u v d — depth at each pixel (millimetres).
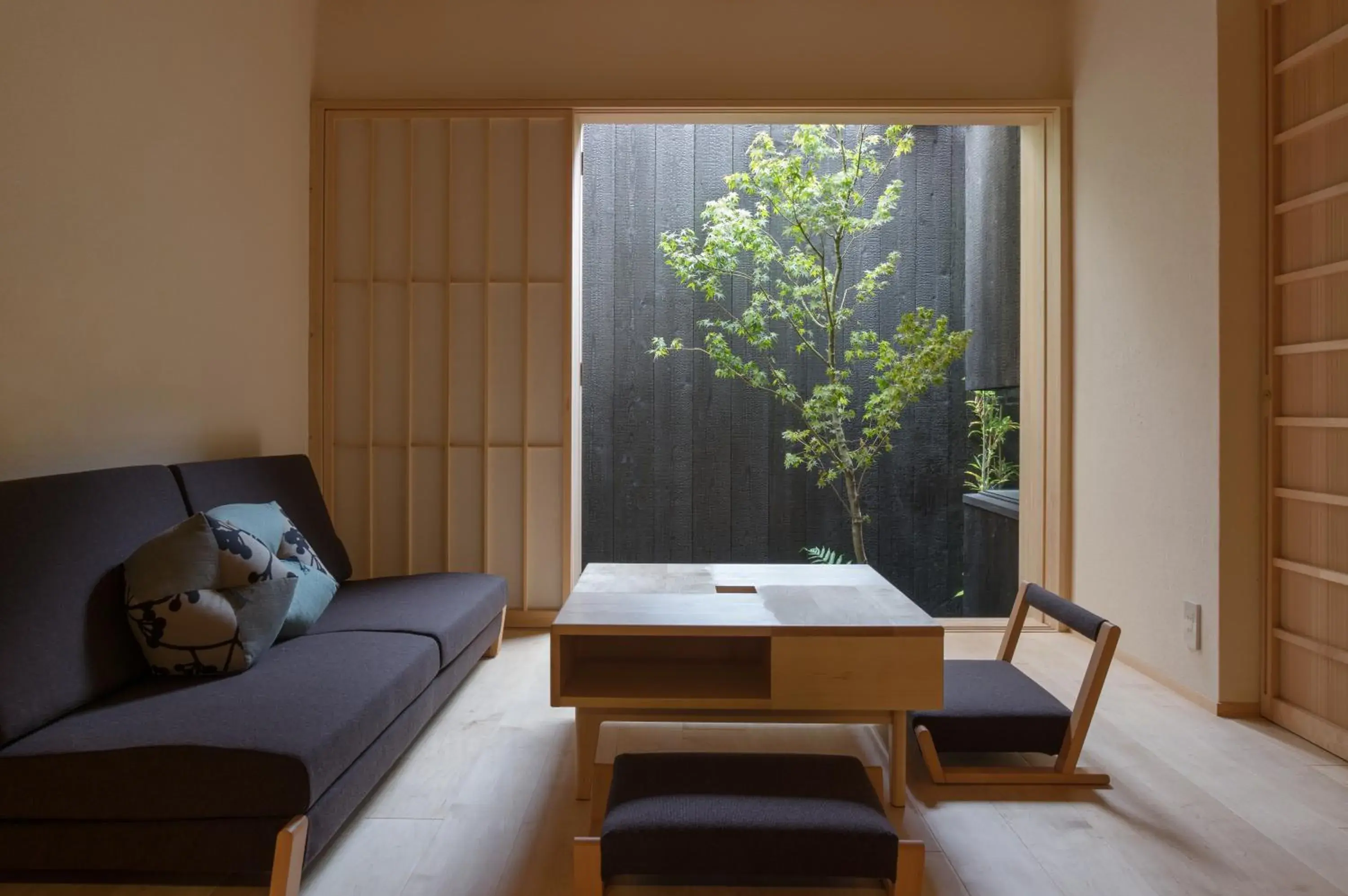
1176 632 2783
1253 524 2564
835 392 4531
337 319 3621
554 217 3592
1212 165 2582
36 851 1529
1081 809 1974
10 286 2000
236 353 3012
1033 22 3541
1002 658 2518
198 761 1517
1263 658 2559
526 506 3611
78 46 2213
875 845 1427
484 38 3568
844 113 3588
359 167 3605
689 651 2223
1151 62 2906
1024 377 3824
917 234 4883
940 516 4895
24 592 1704
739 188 4863
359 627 2389
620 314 4879
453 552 3637
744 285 4883
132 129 2430
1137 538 3023
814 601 2182
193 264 2736
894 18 3531
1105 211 3238
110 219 2336
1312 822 1906
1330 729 2287
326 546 2975
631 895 1615
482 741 2385
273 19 3248
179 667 1925
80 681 1760
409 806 1984
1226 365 2559
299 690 1829
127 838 1519
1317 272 2334
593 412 4891
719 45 3547
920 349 4543
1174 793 2057
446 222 3605
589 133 4867
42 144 2092
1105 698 2729
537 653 3246
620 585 2443
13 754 1528
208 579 1991
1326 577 2305
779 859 1429
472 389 3621
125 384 2404
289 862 1478
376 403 3625
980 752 2211
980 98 3533
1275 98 2510
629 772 1656
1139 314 3002
